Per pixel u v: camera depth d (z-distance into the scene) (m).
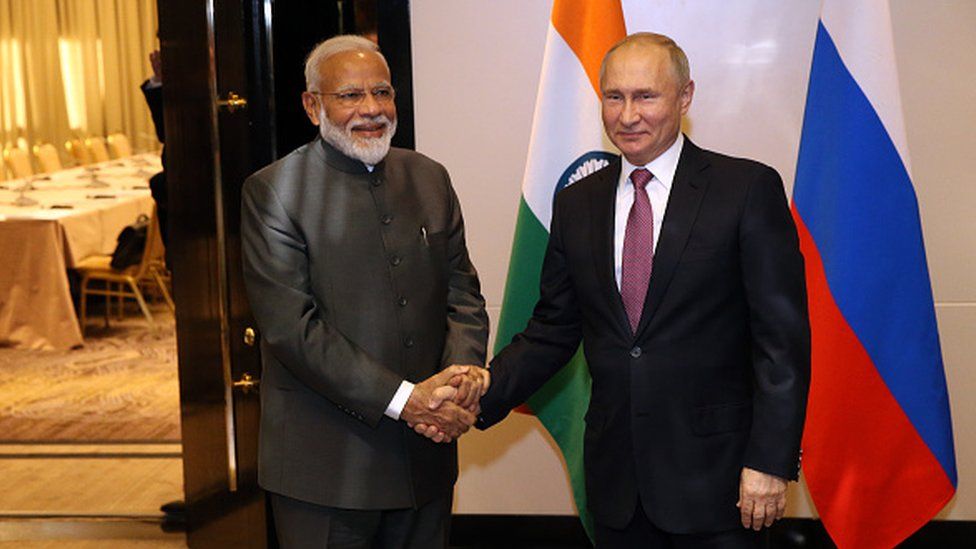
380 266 2.38
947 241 3.35
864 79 2.81
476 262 3.55
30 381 6.11
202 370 3.55
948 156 3.32
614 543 2.30
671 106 2.17
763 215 2.13
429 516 2.50
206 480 3.61
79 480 4.52
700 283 2.14
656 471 2.18
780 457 2.08
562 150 3.00
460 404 2.36
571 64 2.98
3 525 4.02
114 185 7.98
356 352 2.31
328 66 2.35
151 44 11.38
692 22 3.28
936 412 2.84
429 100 3.50
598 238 2.25
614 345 2.21
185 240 3.50
